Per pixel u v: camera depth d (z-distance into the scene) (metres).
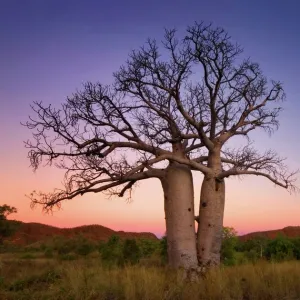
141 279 10.57
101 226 76.56
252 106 14.16
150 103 13.52
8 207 46.69
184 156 13.78
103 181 13.16
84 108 13.48
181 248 12.79
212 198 13.37
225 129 14.38
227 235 20.30
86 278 11.10
